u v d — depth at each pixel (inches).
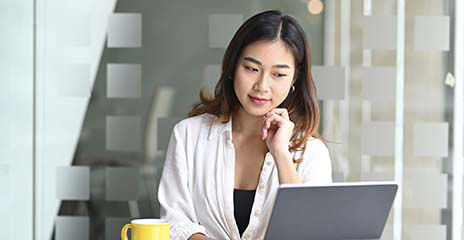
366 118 93.6
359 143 93.7
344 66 93.1
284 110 74.8
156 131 95.2
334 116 93.5
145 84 95.0
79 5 95.7
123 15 95.0
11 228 96.5
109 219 96.0
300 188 58.9
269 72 73.1
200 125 81.3
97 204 96.1
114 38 95.2
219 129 79.6
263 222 76.3
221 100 80.7
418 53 93.4
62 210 96.6
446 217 94.0
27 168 96.7
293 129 79.3
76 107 96.0
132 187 95.7
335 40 93.0
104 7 95.3
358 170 93.8
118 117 95.6
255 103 73.6
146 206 95.6
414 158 93.8
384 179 94.0
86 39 95.7
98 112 95.9
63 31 95.9
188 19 94.5
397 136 93.7
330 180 79.1
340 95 93.4
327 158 80.0
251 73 73.5
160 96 95.0
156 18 94.7
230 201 77.4
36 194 96.6
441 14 93.2
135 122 95.4
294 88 79.1
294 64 75.3
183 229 73.3
